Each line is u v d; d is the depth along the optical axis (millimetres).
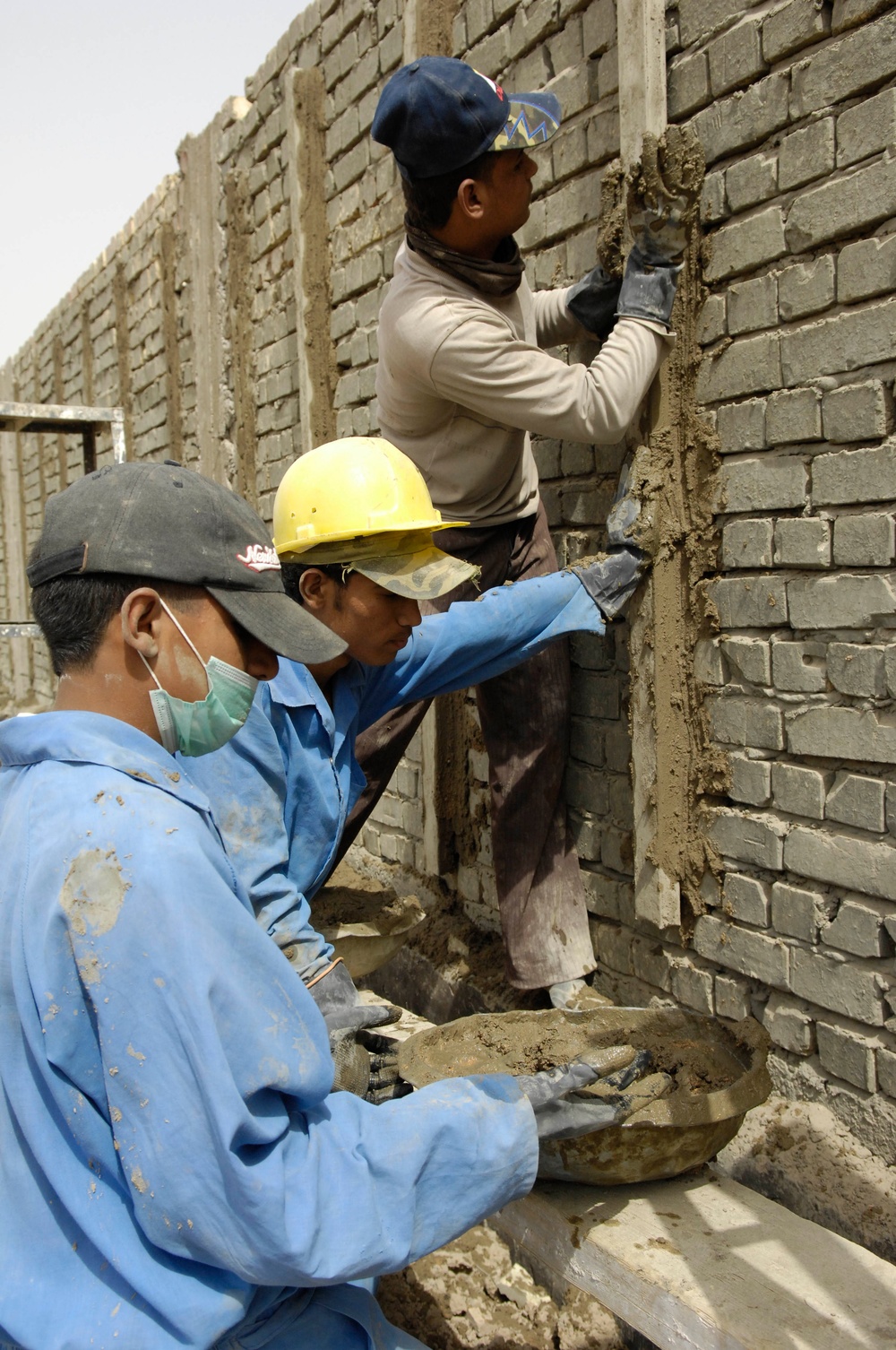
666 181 2547
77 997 1206
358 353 4375
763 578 2469
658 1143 1969
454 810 3889
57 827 1239
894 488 2129
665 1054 2277
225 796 1853
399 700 2498
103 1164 1258
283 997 1295
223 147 5566
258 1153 1252
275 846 1911
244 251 5410
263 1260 1216
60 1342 1247
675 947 2828
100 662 1332
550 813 3115
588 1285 1944
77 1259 1289
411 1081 2051
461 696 3791
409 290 2617
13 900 1241
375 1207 1354
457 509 2887
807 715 2377
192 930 1195
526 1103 1565
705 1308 1739
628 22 2570
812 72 2230
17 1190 1293
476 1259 2678
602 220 2730
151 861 1207
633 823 2920
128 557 1275
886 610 2174
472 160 2441
